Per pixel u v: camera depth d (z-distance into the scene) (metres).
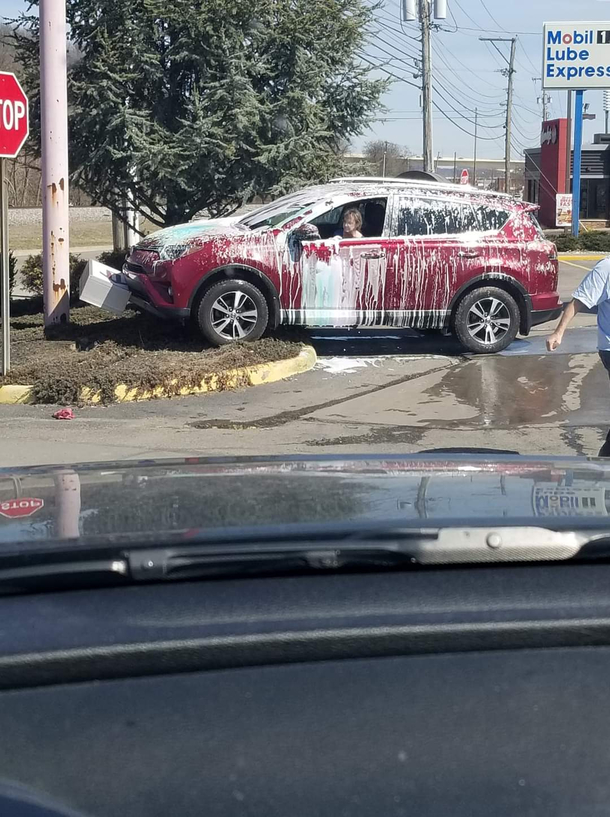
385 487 2.20
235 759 1.34
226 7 15.27
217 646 1.42
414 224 11.29
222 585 1.58
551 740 1.38
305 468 2.59
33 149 17.30
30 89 16.70
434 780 1.33
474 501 1.99
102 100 15.38
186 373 9.80
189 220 16.81
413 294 11.26
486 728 1.38
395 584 1.58
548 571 1.64
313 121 16.19
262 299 10.98
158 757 1.34
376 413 9.04
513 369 10.84
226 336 11.05
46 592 1.57
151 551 1.60
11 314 15.70
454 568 1.65
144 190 16.91
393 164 79.06
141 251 11.36
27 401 9.52
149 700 1.39
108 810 1.29
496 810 1.30
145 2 15.02
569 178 47.59
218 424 8.66
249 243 10.90
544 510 1.88
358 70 17.44
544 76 31.88
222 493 2.14
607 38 31.77
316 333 13.11
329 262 11.02
